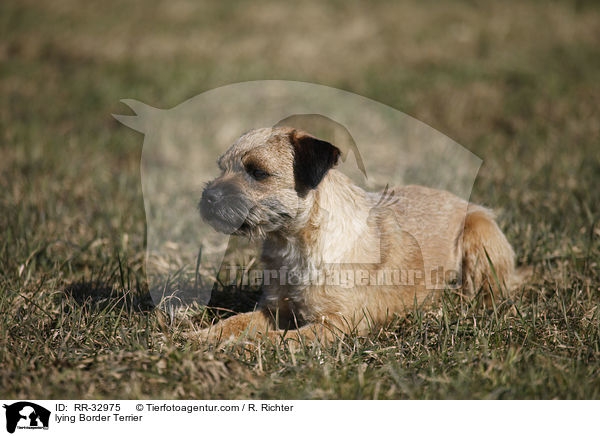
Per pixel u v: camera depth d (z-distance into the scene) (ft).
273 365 20.86
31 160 44.60
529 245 30.01
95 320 23.11
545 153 43.70
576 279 26.99
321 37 81.87
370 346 22.12
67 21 88.94
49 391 18.78
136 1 102.32
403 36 80.74
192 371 19.60
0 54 74.54
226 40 81.30
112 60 72.54
